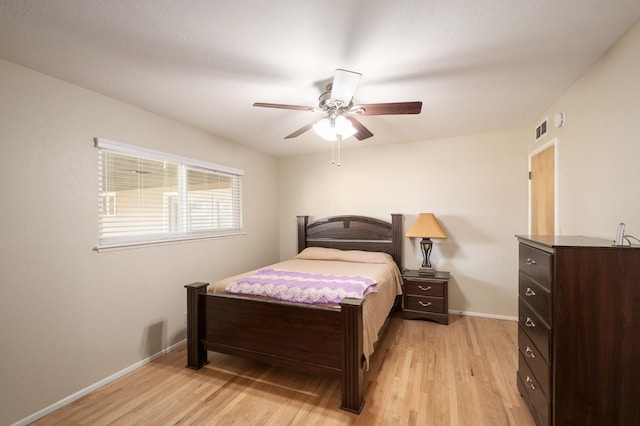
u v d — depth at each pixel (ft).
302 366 6.61
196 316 7.73
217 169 10.98
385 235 12.56
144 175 8.44
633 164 4.92
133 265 7.93
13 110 5.75
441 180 12.00
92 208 7.04
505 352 8.45
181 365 7.99
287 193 14.97
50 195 6.27
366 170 13.29
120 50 5.43
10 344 5.63
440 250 11.98
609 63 5.54
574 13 4.49
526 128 10.69
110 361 7.26
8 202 5.66
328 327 6.42
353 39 5.14
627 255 4.17
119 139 7.64
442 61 5.90
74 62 5.81
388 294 9.45
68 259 6.55
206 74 6.37
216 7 4.32
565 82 6.93
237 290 7.75
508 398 6.29
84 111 6.91
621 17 4.59
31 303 5.93
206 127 10.03
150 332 8.31
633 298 4.14
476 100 7.99
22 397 5.73
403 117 9.42
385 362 7.94
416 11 4.42
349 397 5.97
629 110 4.99
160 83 6.76
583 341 4.30
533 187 10.13
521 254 6.18
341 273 9.35
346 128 6.78
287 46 5.35
